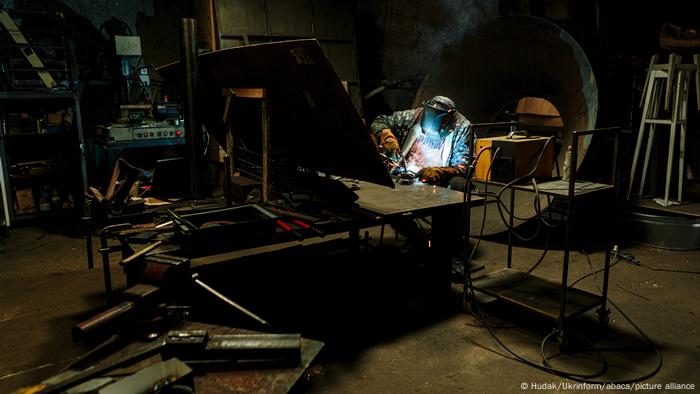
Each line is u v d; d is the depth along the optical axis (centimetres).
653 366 231
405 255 352
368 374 224
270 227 221
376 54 563
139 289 170
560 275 337
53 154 488
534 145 265
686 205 420
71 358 240
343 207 260
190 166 287
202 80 287
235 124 293
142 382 126
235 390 138
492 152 271
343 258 348
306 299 290
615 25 531
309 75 216
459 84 470
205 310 221
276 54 219
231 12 480
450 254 286
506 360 236
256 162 302
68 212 467
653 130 429
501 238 419
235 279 254
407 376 223
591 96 365
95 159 503
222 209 240
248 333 165
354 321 271
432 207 263
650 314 282
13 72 442
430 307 289
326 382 218
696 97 439
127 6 496
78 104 447
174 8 520
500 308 290
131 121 462
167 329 167
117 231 233
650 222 395
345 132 231
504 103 447
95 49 489
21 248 393
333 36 529
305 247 332
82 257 373
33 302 300
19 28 439
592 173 506
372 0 554
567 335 254
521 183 264
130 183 263
